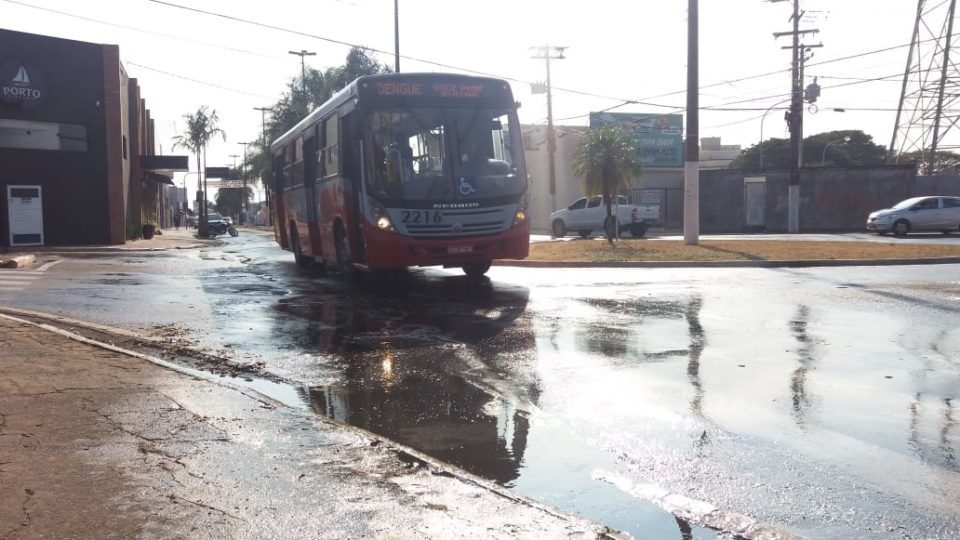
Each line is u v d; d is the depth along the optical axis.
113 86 33.16
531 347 8.54
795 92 40.81
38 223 31.86
